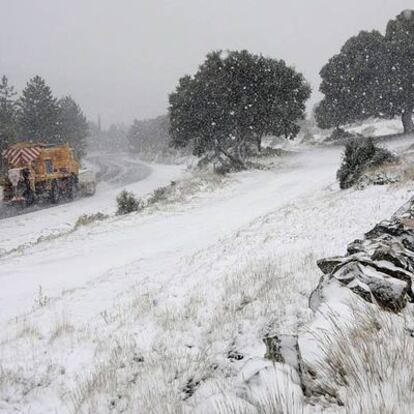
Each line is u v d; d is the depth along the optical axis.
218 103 33.94
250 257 9.64
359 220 10.66
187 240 14.70
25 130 57.78
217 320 6.18
